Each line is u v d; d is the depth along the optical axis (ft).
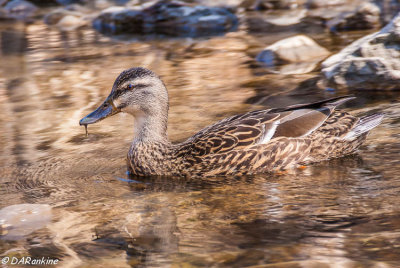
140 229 29.89
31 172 39.09
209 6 92.73
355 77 54.85
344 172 36.50
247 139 37.58
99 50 78.13
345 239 27.63
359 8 81.76
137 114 39.22
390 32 56.49
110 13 90.22
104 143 44.65
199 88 58.65
